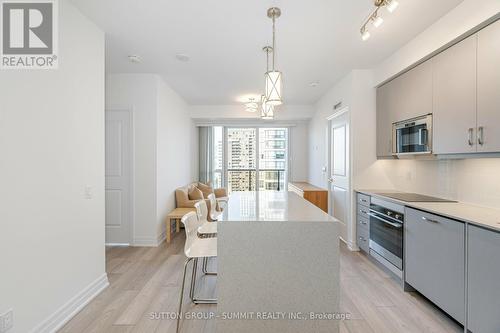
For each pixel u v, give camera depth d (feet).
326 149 15.62
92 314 6.95
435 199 8.74
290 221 5.27
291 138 21.31
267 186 22.03
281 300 5.31
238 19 7.64
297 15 7.41
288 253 5.28
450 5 6.91
